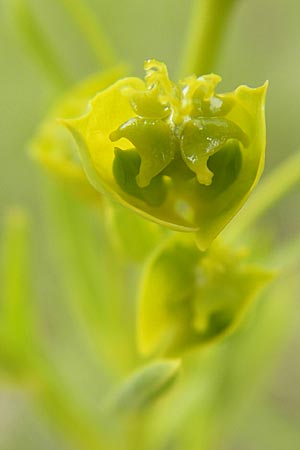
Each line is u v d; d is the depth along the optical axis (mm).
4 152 225
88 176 85
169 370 102
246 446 211
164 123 88
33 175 226
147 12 223
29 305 129
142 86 88
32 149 113
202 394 137
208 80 88
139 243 105
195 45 116
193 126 87
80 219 132
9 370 130
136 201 89
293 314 146
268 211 241
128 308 132
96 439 133
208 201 88
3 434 221
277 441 176
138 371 103
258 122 86
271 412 178
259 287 101
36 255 216
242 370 138
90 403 140
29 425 220
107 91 87
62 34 228
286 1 242
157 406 132
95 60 227
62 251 133
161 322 101
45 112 127
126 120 88
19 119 224
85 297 132
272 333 138
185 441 140
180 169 89
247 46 242
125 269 135
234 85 239
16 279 128
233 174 88
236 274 100
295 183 118
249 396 140
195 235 88
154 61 88
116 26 222
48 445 219
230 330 102
